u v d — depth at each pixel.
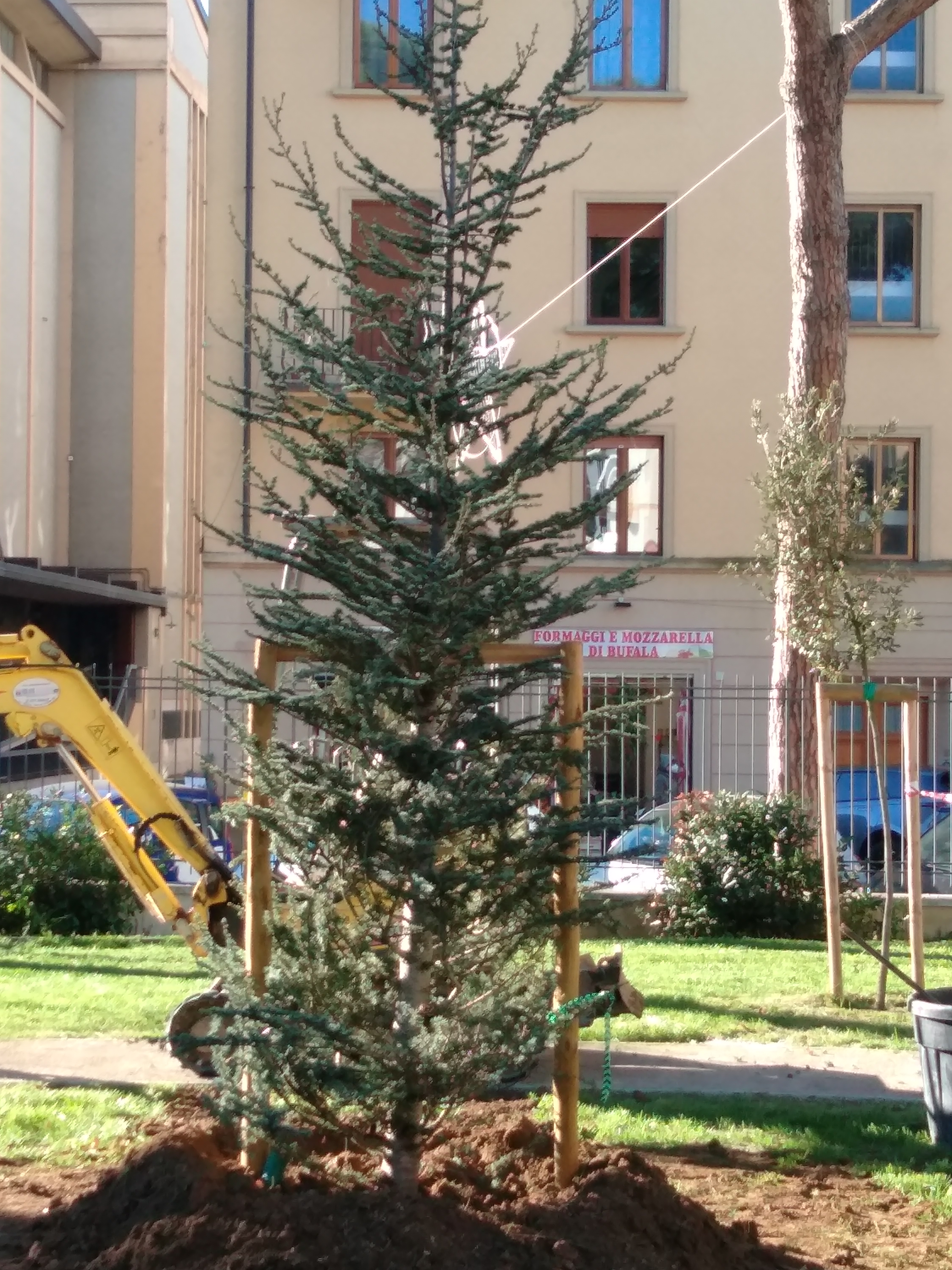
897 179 23.89
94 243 34.28
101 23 34.03
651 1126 6.75
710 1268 4.68
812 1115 7.02
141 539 34.16
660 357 23.66
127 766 8.38
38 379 32.50
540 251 23.53
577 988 4.94
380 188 5.03
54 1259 4.53
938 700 16.20
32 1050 8.04
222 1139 5.36
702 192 23.69
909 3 15.19
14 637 8.43
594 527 5.97
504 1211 4.72
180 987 10.23
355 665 4.65
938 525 23.81
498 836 4.57
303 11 22.78
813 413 12.14
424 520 4.83
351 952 4.69
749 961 12.04
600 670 23.55
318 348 4.76
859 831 16.67
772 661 23.59
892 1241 5.25
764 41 23.70
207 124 23.39
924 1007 6.57
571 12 22.62
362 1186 4.88
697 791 14.79
